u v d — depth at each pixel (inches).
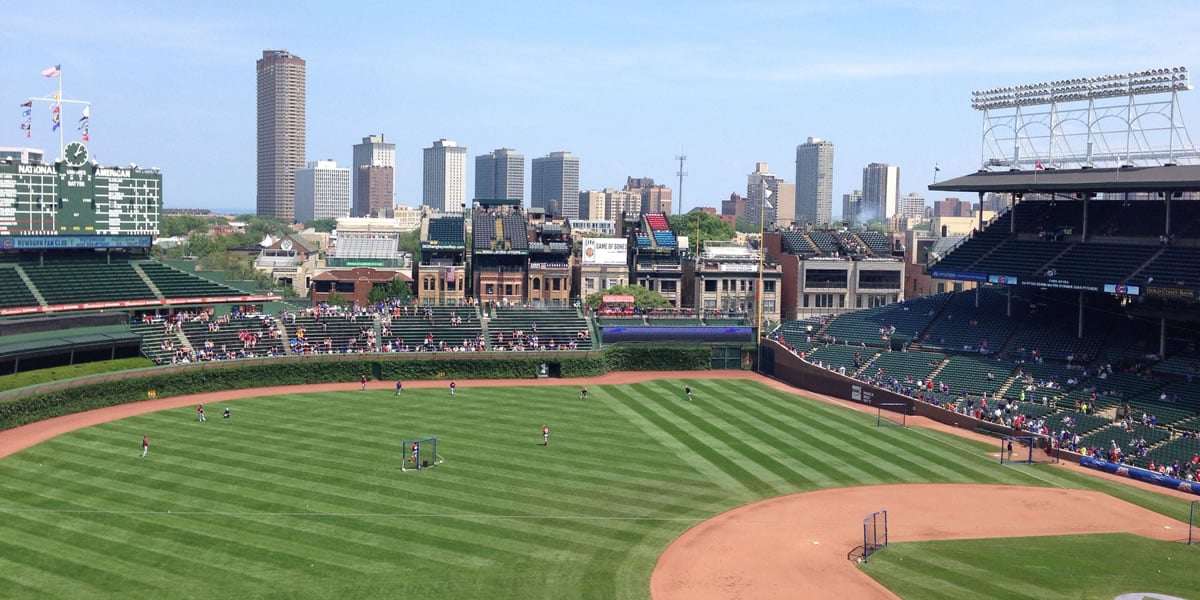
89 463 2987.2
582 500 2728.8
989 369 4343.0
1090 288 4178.2
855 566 2288.4
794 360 4916.3
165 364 4239.7
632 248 7258.9
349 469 2967.5
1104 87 4495.6
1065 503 2851.9
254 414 3796.8
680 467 3117.6
